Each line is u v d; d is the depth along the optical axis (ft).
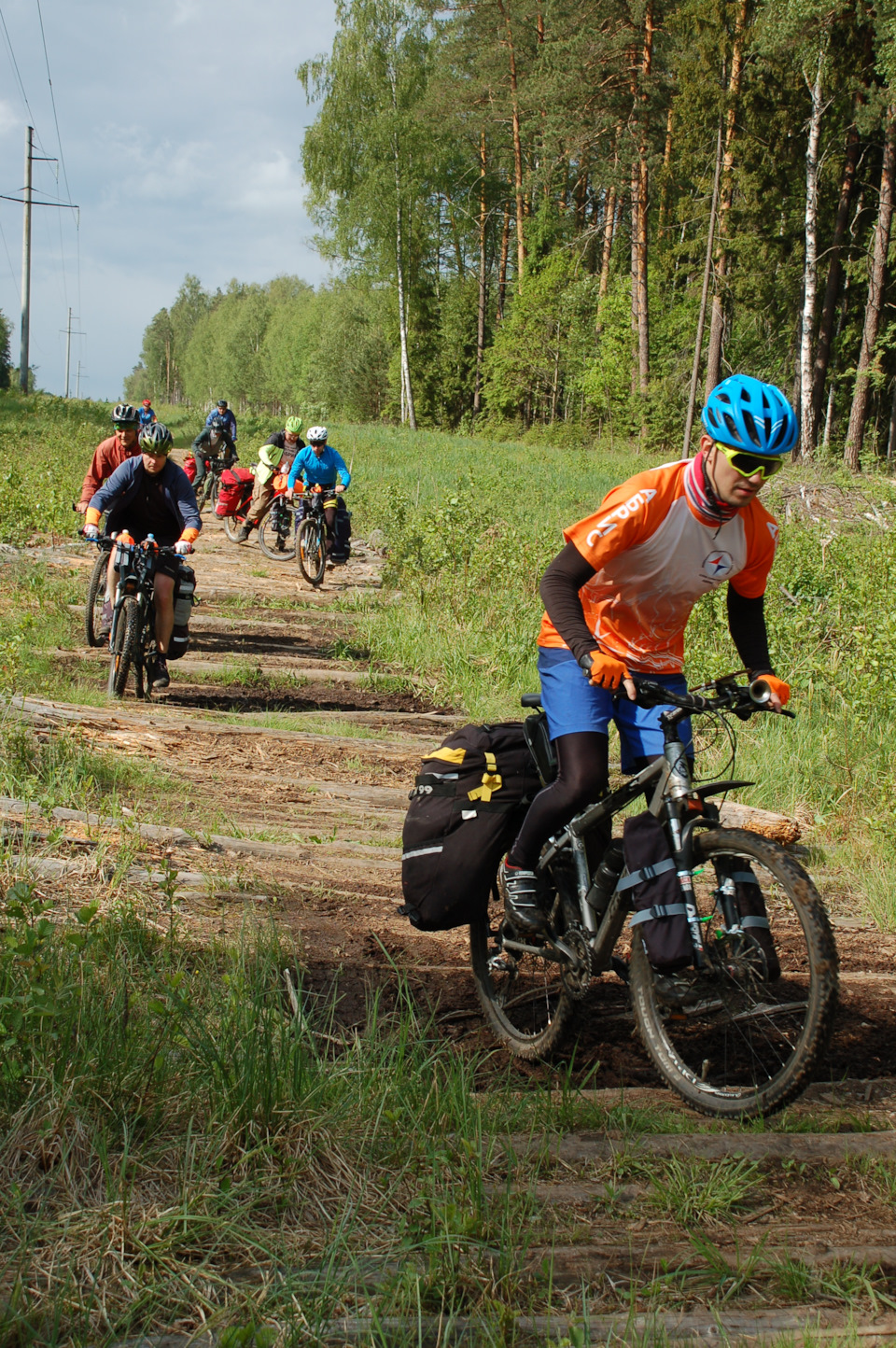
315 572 43.57
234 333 384.88
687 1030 11.76
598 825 10.78
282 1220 7.38
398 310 202.39
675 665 10.93
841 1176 8.53
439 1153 7.99
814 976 8.75
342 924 14.11
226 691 27.50
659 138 130.21
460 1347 6.22
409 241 180.86
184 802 17.93
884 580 34.91
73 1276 6.53
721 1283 6.90
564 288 166.71
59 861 13.76
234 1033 9.14
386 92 163.63
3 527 40.75
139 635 24.52
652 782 10.15
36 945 9.07
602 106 127.34
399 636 33.47
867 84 105.50
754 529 10.29
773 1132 9.11
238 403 397.80
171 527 25.98
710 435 9.59
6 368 300.20
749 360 136.36
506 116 158.51
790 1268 7.04
